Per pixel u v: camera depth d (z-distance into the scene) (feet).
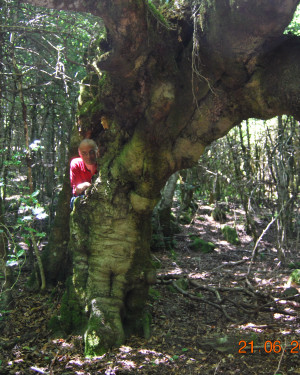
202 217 43.75
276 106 11.63
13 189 23.73
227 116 12.81
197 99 12.73
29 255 21.99
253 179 27.27
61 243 18.51
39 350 13.89
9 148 21.54
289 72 11.05
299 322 17.26
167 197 34.63
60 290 17.61
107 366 12.58
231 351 14.02
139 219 14.87
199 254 32.42
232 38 10.85
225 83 12.16
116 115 13.51
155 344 14.57
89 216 15.01
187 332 15.90
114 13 10.02
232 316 18.22
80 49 22.13
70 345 14.15
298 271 22.85
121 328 14.33
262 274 25.79
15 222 22.47
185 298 20.10
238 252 32.89
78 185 15.26
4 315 15.92
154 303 18.53
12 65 18.88
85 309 14.75
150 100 12.27
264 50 11.07
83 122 16.01
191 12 12.09
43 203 26.55
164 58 11.72
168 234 34.45
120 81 12.21
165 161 13.42
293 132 25.54
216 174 29.04
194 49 11.54
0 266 16.05
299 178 27.12
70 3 10.13
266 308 18.61
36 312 16.67
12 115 21.83
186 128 13.23
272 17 9.93
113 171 14.43
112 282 15.01
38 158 27.66
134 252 15.01
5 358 13.48
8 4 18.52
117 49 10.88
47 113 24.94
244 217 42.32
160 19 11.35
